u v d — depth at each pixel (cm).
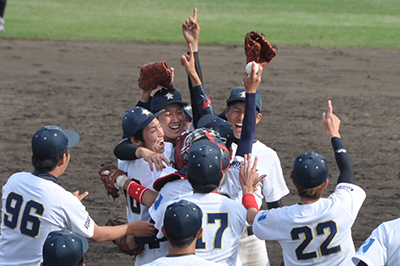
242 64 5909
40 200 1255
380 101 4472
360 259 1127
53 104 4244
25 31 7294
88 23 8175
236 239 1232
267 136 3538
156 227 1266
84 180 2750
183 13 9500
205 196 1227
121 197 2558
